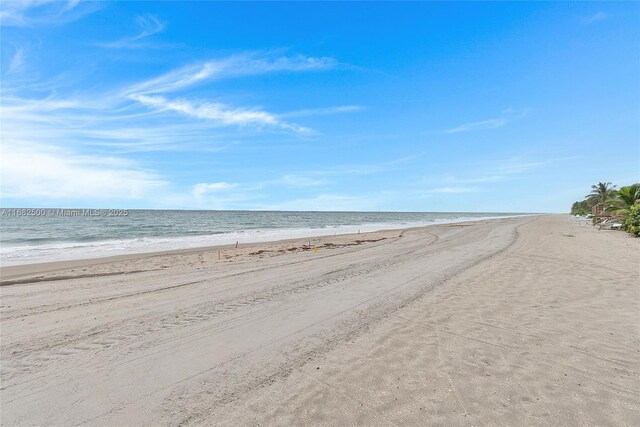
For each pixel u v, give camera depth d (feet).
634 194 85.87
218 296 23.59
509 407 9.53
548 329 15.51
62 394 10.75
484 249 46.88
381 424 8.86
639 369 11.64
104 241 76.59
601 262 33.24
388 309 19.31
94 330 16.87
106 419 9.39
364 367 12.15
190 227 136.77
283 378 11.50
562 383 10.80
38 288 28.17
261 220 222.89
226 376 11.75
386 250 49.34
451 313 18.22
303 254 48.26
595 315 17.29
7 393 10.91
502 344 13.92
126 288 27.22
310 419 9.14
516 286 23.99
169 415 9.50
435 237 71.61
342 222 201.87
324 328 16.42
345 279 28.40
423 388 10.62
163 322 17.92
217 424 9.04
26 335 16.34
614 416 9.08
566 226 108.58
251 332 16.11
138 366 12.66
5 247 63.87
